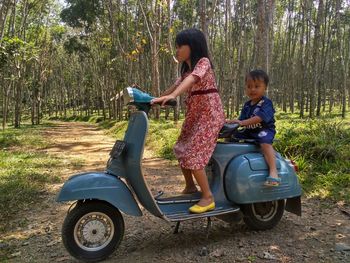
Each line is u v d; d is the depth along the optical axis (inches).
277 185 164.2
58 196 141.8
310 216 192.5
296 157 285.9
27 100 1576.0
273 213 174.6
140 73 1127.0
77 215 144.8
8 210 228.8
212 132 154.0
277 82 1571.1
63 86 2026.3
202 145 152.9
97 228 148.5
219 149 163.2
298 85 1411.2
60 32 1509.6
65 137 778.2
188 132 158.4
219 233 174.1
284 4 1371.8
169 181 294.4
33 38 1273.4
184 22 1262.3
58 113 2228.1
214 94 155.6
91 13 1218.6
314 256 146.8
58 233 192.5
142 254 156.2
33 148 578.6
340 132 349.1
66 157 464.8
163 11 842.2
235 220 165.3
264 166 164.7
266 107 167.2
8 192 264.5
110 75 1250.0
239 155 165.3
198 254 152.8
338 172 251.9
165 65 1437.0
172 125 626.5
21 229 200.5
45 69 1491.1
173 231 180.4
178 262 146.9
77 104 2182.6
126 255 155.9
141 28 1085.8
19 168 371.6
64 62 1980.8
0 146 586.6
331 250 151.4
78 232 146.1
